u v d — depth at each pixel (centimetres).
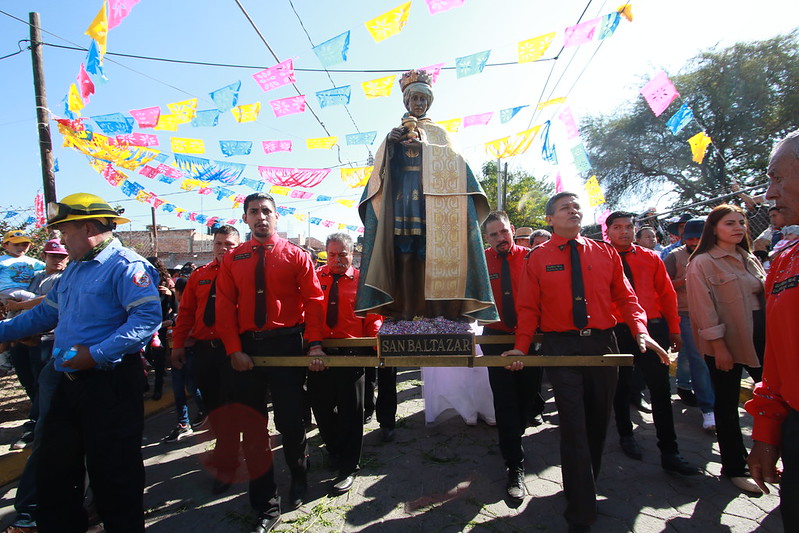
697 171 1617
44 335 393
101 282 238
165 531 270
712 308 289
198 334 364
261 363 270
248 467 272
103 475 227
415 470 336
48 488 228
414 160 282
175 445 418
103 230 251
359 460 328
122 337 224
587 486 237
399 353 257
